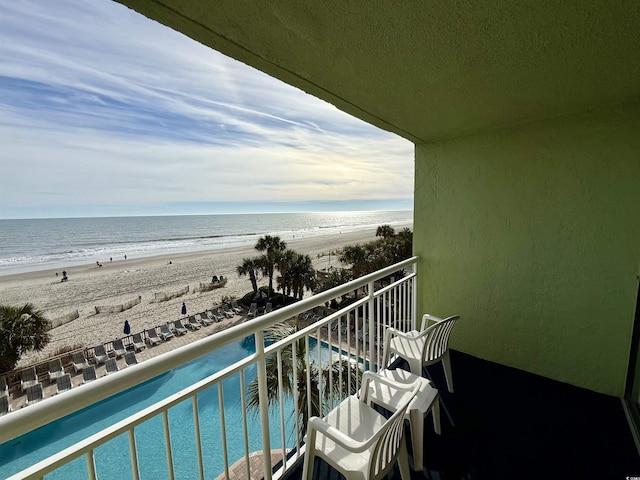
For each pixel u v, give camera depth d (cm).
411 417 163
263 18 102
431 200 288
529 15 101
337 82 156
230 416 589
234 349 1016
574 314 227
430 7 97
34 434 590
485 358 272
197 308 1756
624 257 205
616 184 204
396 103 186
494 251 257
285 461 155
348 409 161
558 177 223
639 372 198
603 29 110
